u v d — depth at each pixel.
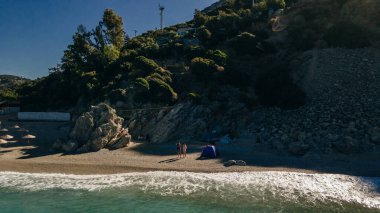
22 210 24.25
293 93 51.47
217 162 36.19
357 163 33.12
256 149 41.00
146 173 33.31
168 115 52.66
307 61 59.00
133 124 53.69
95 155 41.41
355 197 24.67
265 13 83.12
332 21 66.12
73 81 78.69
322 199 24.52
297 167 33.12
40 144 49.84
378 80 49.16
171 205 24.36
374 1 61.62
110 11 99.50
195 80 63.31
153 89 60.53
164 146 45.69
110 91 65.62
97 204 25.05
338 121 42.31
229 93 57.38
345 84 50.84
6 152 44.44
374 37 59.09
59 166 36.75
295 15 71.81
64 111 75.12
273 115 49.91
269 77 56.91
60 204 25.25
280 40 69.31
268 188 27.45
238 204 24.03
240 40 71.94
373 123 39.78
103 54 88.06
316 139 39.59
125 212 23.34
